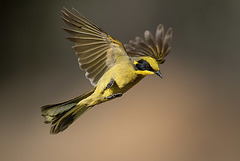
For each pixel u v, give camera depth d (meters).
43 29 9.03
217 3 8.54
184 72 7.92
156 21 8.73
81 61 5.43
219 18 8.47
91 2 9.10
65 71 8.42
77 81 8.16
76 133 7.00
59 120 5.41
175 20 8.62
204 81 7.75
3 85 8.38
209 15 8.52
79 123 7.16
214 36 8.37
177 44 8.36
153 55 5.48
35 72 8.56
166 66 8.01
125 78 5.41
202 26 8.48
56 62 8.64
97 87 5.41
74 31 5.41
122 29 8.80
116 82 5.41
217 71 7.96
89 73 5.43
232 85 7.62
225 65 8.05
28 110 7.81
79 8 9.09
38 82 8.33
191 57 8.18
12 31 9.01
